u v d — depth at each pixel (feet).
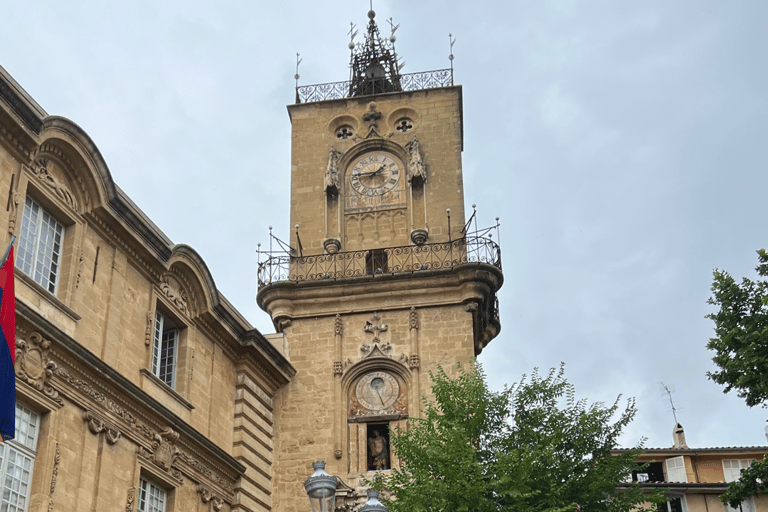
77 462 89.92
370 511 75.51
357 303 140.26
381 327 138.21
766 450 140.05
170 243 111.75
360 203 150.51
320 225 149.18
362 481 129.59
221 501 113.80
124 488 95.61
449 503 96.53
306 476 130.31
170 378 112.06
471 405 107.14
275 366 131.75
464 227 145.69
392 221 148.56
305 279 142.82
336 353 137.49
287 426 133.80
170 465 103.81
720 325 102.83
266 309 142.92
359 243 147.64
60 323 91.40
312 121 157.28
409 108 155.63
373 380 136.46
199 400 114.32
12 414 74.08
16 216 87.92
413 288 139.44
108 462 93.86
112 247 101.81
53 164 94.73
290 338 139.85
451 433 102.06
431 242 145.38
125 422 97.30
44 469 85.15
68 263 94.84
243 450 121.29
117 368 99.30
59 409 88.48
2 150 87.40
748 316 101.81
